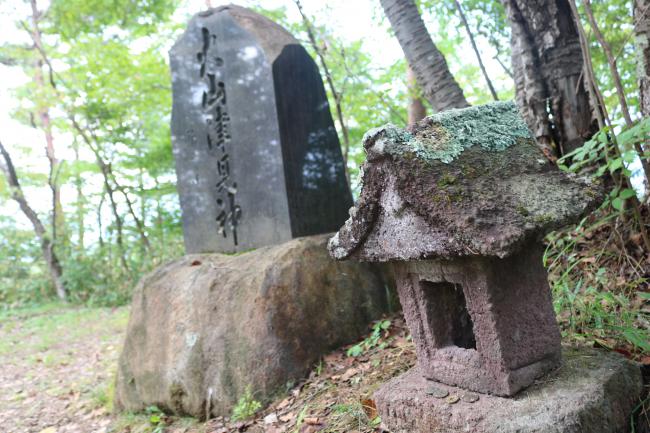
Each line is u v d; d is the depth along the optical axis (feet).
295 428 8.29
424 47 12.24
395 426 6.45
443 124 6.08
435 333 6.50
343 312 11.29
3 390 16.46
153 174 32.94
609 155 9.33
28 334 24.58
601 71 16.30
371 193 5.99
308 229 12.94
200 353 10.98
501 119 6.46
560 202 5.38
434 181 5.39
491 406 5.58
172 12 26.27
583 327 7.75
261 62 13.01
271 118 12.77
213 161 14.52
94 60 27.37
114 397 12.89
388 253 6.09
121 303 29.91
